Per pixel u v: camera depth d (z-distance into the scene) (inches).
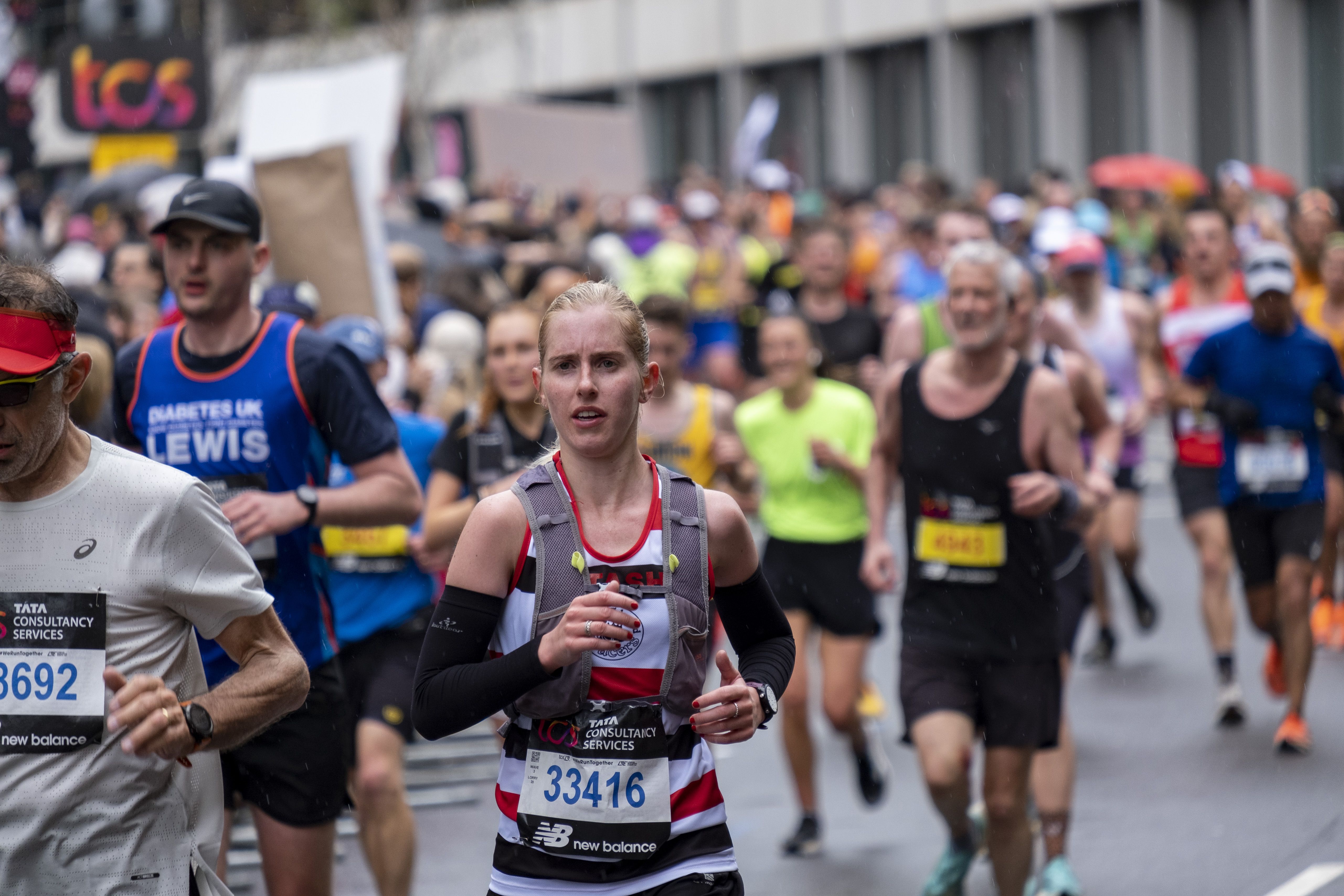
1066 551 797.9
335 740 533.3
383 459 540.1
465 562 378.0
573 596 374.6
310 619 535.8
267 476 537.3
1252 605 930.7
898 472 699.4
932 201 2394.2
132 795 361.1
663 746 378.6
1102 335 1106.1
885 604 1353.3
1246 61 3218.5
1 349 344.2
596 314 375.9
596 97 4559.5
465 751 954.7
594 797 375.9
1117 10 3417.8
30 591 357.7
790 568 791.1
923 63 3836.1
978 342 614.2
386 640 664.4
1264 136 3122.5
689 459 788.0
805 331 818.2
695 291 2000.5
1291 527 896.9
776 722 1033.5
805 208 2755.9
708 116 4347.9
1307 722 935.7
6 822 357.4
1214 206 1096.2
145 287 1029.8
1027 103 3607.3
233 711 369.7
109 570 359.3
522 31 4104.3
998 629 609.0
